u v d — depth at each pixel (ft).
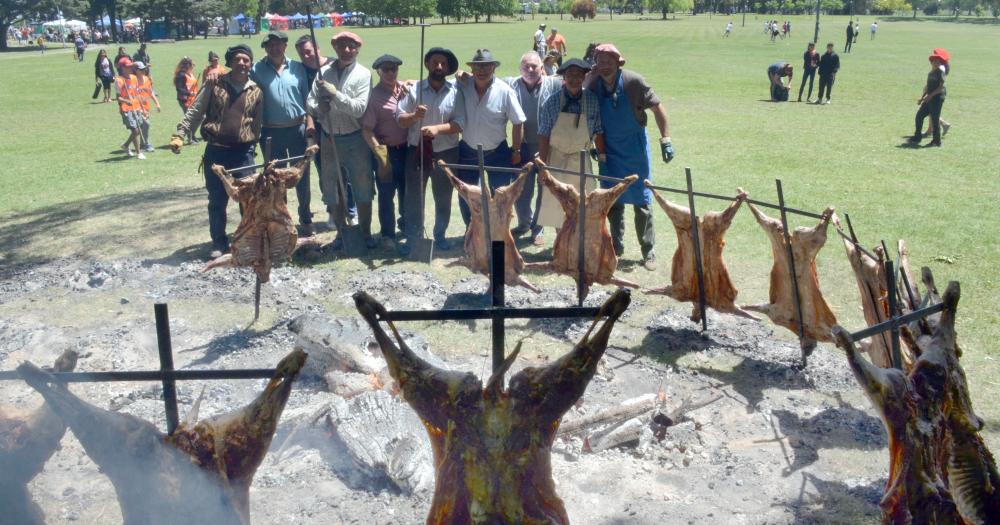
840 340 13.35
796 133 63.82
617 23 353.10
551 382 11.90
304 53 35.76
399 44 178.60
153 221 40.22
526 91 35.17
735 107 79.66
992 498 13.99
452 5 362.94
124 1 284.41
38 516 13.41
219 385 22.79
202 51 189.78
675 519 17.01
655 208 41.57
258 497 17.75
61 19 286.25
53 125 74.49
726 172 49.19
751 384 22.98
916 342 15.37
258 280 27.12
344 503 17.51
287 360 12.57
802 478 18.40
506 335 26.22
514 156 34.19
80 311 28.68
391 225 35.40
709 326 26.91
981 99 84.12
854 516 16.96
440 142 33.55
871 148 57.26
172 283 31.32
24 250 35.96
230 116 33.19
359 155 34.17
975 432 14.10
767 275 31.32
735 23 342.44
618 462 19.03
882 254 18.79
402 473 17.74
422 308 28.25
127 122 56.95
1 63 175.11
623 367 24.17
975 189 44.21
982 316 26.53
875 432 20.24
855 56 149.69
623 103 31.12
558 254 26.08
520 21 386.73
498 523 11.79
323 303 29.22
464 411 11.93
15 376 12.21
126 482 12.34
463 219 38.01
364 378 21.93
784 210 22.80
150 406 21.42
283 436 19.74
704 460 19.16
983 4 456.86
